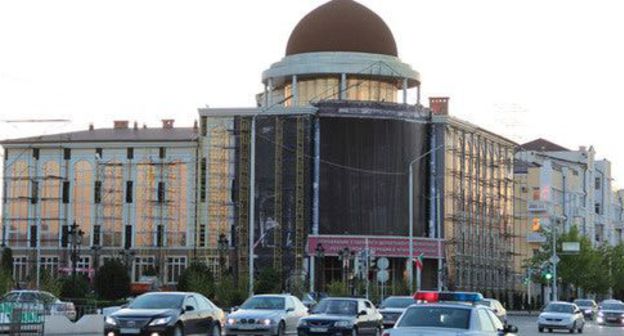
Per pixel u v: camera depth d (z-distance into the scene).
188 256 106.31
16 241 110.44
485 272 116.88
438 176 107.00
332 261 101.88
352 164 102.38
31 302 42.62
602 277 122.75
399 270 103.75
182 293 35.38
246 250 102.62
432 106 112.62
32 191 111.00
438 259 105.06
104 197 109.50
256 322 39.44
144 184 108.94
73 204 110.19
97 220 109.50
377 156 102.75
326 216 101.81
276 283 74.06
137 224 108.69
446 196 107.88
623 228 178.62
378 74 105.62
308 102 105.44
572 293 131.75
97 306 63.31
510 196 127.19
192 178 107.62
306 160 102.06
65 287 67.50
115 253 108.00
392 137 103.19
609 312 75.75
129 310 33.78
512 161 128.12
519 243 134.00
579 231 136.88
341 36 107.50
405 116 104.00
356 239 101.19
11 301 41.59
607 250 134.62
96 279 78.00
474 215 115.12
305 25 109.19
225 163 104.94
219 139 105.19
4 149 112.06
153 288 86.81
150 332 32.88
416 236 104.12
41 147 111.19
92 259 108.06
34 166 111.44
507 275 123.69
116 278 77.31
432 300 25.77
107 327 33.16
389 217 102.62
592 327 71.94
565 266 118.44
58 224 110.06
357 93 106.56
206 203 105.31
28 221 110.56
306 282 92.88
